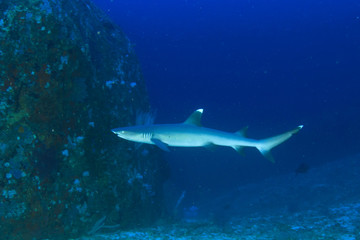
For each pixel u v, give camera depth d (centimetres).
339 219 715
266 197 1551
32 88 456
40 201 464
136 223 652
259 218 966
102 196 561
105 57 750
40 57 457
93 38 728
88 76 550
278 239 531
